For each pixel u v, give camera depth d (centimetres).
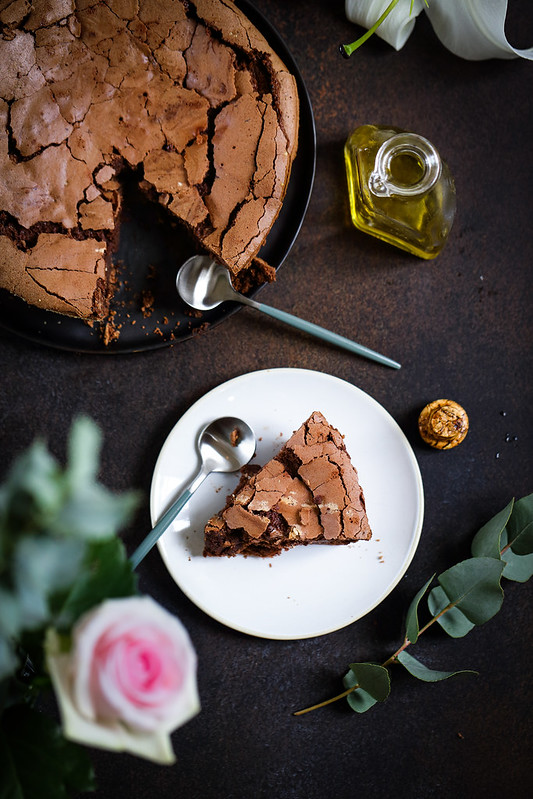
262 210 65
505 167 71
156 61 65
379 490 68
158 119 65
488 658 70
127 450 68
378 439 69
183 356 69
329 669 69
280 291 69
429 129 70
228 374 69
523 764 70
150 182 65
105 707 31
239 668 68
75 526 30
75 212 65
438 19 68
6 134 64
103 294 67
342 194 70
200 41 65
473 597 63
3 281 65
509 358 71
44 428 67
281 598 67
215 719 68
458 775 70
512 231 71
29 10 64
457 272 71
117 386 68
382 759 69
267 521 65
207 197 66
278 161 65
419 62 70
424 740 69
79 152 65
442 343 71
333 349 70
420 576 70
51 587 32
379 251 70
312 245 70
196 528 67
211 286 67
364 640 69
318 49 69
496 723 70
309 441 66
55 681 32
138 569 67
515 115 71
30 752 39
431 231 67
